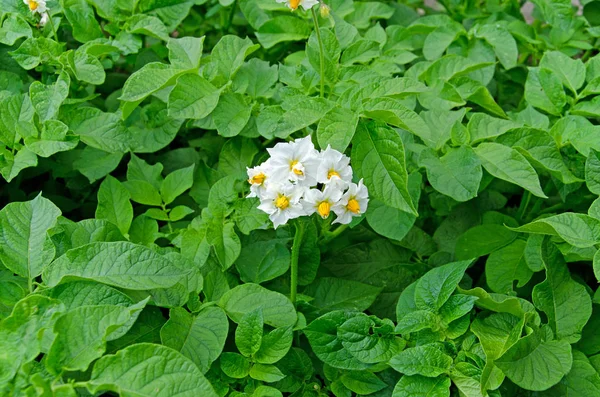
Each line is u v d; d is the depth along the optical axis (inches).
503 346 36.2
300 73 42.7
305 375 38.0
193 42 41.9
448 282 37.3
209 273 39.1
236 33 51.8
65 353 33.1
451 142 41.1
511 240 41.8
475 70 46.5
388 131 37.7
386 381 37.7
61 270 35.7
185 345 36.6
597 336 38.7
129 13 45.9
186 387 33.0
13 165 39.4
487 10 51.4
